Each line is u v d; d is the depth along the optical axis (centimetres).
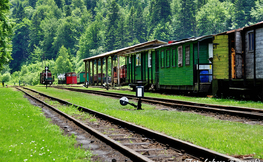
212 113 1145
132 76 3253
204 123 873
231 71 1767
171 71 2328
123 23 17688
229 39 1778
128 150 531
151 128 784
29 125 877
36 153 541
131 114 1116
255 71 1509
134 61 3183
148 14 19288
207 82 1966
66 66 12562
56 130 789
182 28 16400
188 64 2059
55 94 2708
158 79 2572
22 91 3456
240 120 965
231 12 13862
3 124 881
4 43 3991
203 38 1877
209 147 550
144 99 1853
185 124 854
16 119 1001
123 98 1346
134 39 17412
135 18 18775
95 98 2127
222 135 660
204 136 649
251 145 559
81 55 16850
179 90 2323
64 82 7788
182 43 2134
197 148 519
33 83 8675
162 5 18025
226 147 542
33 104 1708
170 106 1445
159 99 1802
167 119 974
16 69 19625
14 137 693
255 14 12150
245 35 1606
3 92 3139
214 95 1819
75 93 2877
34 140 662
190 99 1791
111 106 1491
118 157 535
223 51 1806
